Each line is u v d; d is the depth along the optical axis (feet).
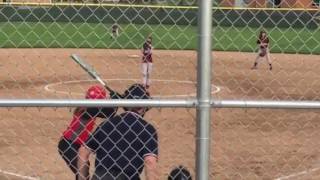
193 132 41.06
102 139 18.33
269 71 81.20
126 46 97.45
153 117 45.21
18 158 34.14
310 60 88.94
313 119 45.65
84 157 18.75
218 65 85.51
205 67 15.55
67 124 42.75
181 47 89.10
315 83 68.44
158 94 61.16
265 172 32.42
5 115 45.14
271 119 45.42
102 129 18.37
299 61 88.48
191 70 79.51
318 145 38.24
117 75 73.77
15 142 37.68
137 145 18.04
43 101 15.83
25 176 30.89
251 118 45.83
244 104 15.97
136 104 15.92
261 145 38.04
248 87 65.87
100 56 92.27
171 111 46.98
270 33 82.23
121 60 88.94
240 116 46.34
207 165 15.87
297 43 86.74
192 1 23.38
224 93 61.16
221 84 67.72
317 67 82.89
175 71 78.43
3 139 38.34
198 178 15.89
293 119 45.68
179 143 37.93
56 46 91.66
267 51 83.56
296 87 65.62
